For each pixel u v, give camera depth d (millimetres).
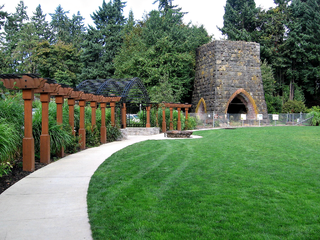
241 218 3805
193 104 37250
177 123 23234
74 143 9547
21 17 55469
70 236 3238
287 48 43781
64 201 4465
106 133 13516
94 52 40781
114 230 3396
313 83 45094
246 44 34062
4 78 6539
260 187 5324
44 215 3869
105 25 43531
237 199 4598
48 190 5059
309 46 42188
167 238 3203
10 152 6152
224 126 31141
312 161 8133
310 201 4520
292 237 3266
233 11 44656
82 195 4781
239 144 12422
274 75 46125
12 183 5566
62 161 7918
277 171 6766
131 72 32219
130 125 21375
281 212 4035
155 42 32969
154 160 8227
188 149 10688
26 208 4141
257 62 34594
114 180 5812
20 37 43219
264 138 15305
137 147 11203
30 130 6594
